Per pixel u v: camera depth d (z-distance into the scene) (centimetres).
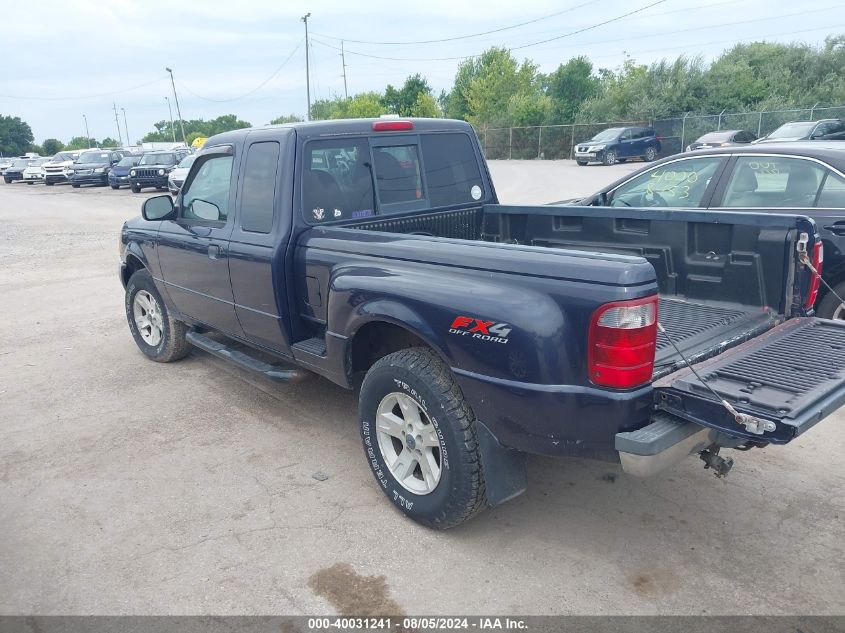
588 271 269
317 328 416
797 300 362
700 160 574
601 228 440
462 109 6406
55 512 371
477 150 508
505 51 5678
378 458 362
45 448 447
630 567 315
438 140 480
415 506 342
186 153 2938
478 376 298
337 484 394
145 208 499
